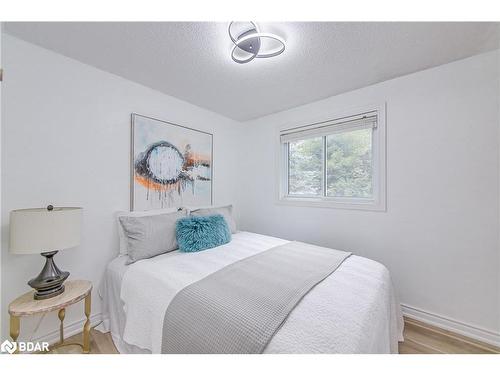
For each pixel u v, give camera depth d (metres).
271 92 2.29
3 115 1.36
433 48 1.56
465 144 1.69
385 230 2.05
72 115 1.65
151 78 1.98
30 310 1.17
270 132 2.97
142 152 2.07
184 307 1.09
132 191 1.99
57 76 1.58
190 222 1.99
